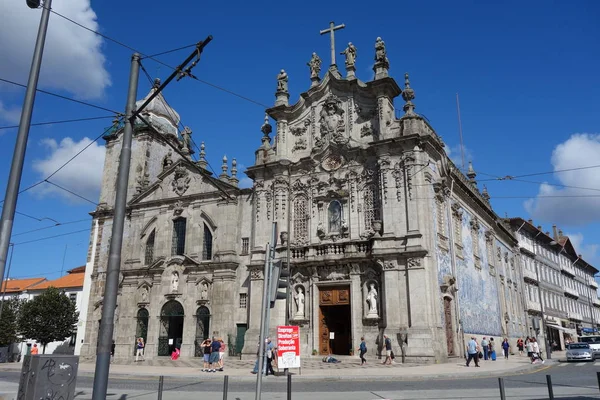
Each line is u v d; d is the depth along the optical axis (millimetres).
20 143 11047
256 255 34562
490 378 20812
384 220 30781
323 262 31766
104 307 11016
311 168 35031
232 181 38625
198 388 18531
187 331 36000
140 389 18234
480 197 43469
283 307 32781
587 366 28359
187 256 37469
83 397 16234
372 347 29484
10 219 10547
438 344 28203
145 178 43594
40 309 48406
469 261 37719
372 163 33000
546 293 67188
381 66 33875
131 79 13070
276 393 16531
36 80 11656
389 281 29484
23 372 10867
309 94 36188
